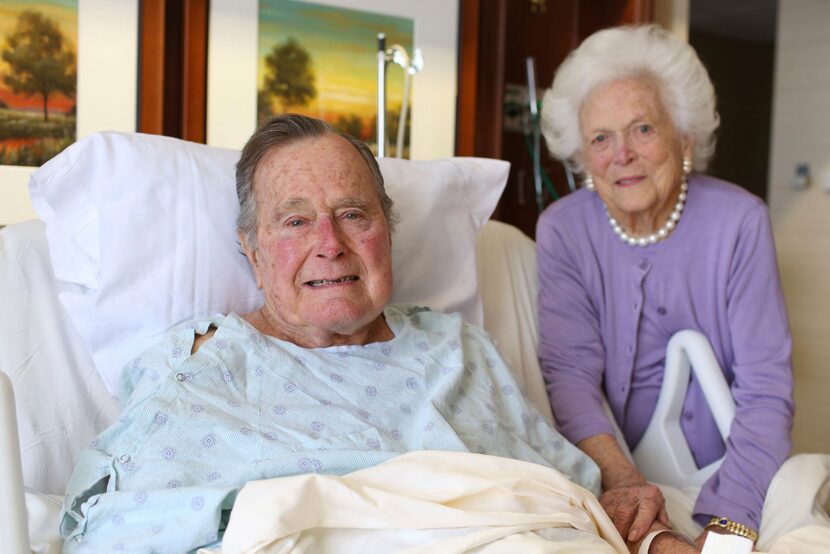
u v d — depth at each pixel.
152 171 1.40
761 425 1.62
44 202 1.40
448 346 1.44
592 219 1.85
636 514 1.43
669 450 1.76
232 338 1.29
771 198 3.97
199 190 1.43
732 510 1.53
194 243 1.42
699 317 1.77
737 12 6.01
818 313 3.74
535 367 1.86
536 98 2.93
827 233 3.71
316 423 1.23
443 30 2.46
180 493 1.07
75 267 1.40
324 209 1.29
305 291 1.29
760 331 1.71
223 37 2.11
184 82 2.07
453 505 1.08
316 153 1.32
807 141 3.79
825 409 3.68
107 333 1.38
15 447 0.87
